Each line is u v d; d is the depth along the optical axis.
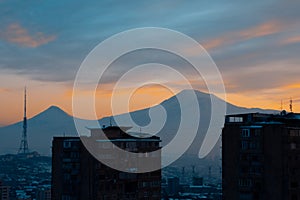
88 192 132.12
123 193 132.50
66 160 137.25
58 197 138.00
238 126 112.06
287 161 106.88
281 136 107.00
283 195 106.38
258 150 108.94
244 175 110.31
